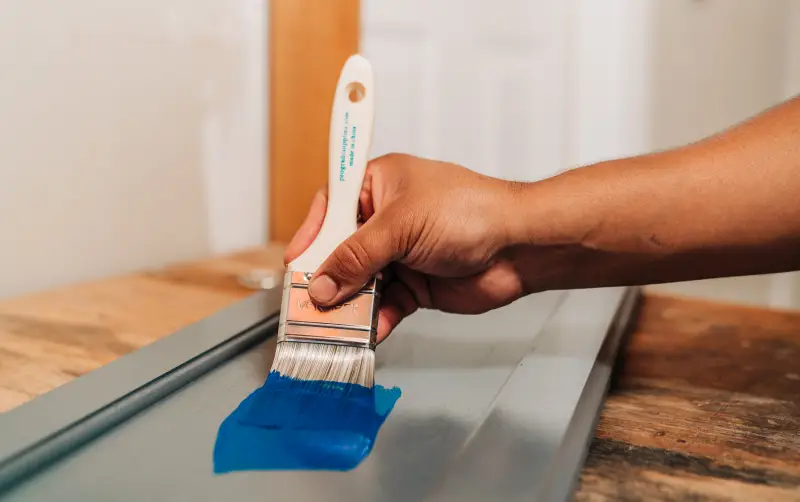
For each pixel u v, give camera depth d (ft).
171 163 2.85
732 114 3.92
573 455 1.25
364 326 1.53
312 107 3.35
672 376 1.76
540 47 4.21
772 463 1.30
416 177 1.62
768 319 2.24
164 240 2.86
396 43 4.29
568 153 4.30
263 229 3.49
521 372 1.61
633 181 1.42
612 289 2.34
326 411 1.42
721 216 1.36
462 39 4.28
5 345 1.82
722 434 1.42
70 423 1.30
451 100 4.35
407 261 1.59
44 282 2.36
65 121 2.35
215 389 1.57
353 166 1.62
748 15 3.78
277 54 3.33
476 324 2.06
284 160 3.42
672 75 4.00
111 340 1.89
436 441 1.34
